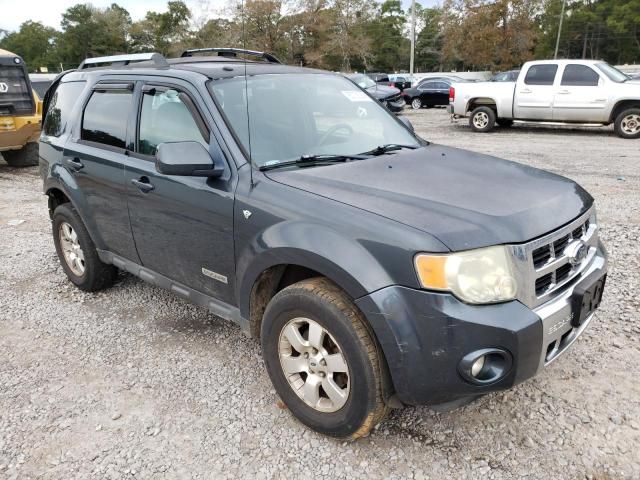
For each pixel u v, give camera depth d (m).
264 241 2.78
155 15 69.94
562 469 2.56
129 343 3.90
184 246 3.41
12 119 10.48
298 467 2.65
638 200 6.85
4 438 2.93
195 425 2.98
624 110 12.63
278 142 3.26
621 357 3.42
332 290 2.60
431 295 2.29
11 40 101.31
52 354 3.79
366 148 3.54
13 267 5.53
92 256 4.53
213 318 4.25
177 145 2.94
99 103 4.20
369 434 2.85
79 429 2.98
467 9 41.59
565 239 2.65
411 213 2.48
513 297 2.36
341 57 49.53
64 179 4.39
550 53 75.31
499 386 2.37
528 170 3.24
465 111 14.88
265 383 3.35
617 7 72.75
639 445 2.68
